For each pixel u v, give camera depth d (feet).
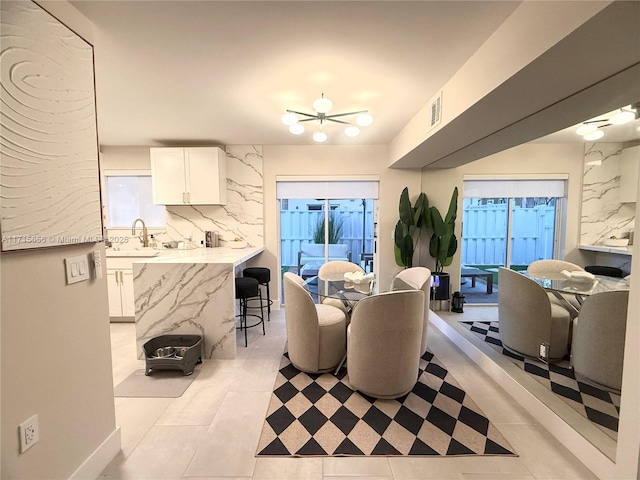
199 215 13.98
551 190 7.66
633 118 5.32
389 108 9.13
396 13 4.88
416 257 13.84
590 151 6.40
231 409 6.68
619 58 4.40
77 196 4.56
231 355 9.27
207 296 9.16
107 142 13.03
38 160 3.90
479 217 10.32
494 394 7.32
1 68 3.43
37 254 3.93
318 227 14.74
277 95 8.15
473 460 5.26
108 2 4.54
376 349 6.86
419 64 6.52
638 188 4.13
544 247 7.80
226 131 11.55
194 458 5.28
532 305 7.72
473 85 6.14
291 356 8.61
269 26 5.24
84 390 4.74
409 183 14.01
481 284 10.02
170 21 5.07
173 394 7.28
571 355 6.67
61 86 4.27
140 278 9.11
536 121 7.00
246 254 11.27
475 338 9.73
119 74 6.95
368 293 8.32
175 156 12.74
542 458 5.30
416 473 4.99
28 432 3.79
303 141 13.16
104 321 5.19
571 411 5.89
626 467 4.35
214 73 6.93
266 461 5.22
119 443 5.44
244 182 13.88
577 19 3.69
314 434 5.88
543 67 4.65
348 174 13.96
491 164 9.75
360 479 4.88
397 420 6.32
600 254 6.20
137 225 14.06
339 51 6.03
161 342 9.13
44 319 4.03
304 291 7.91
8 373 3.56
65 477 4.34
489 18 5.01
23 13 3.69
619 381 5.44
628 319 4.32
